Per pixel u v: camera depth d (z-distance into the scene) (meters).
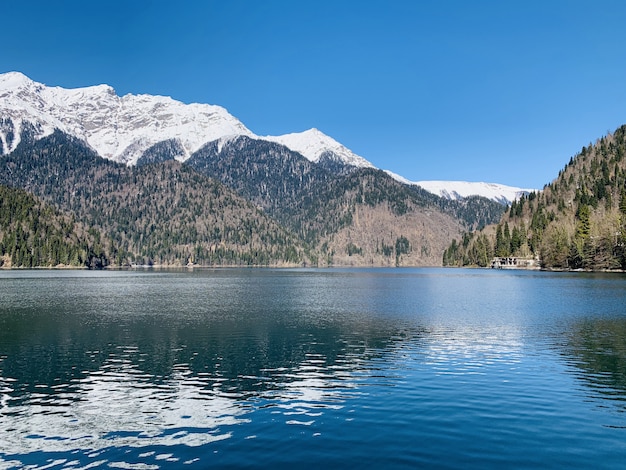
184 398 29.98
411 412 26.72
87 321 64.56
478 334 52.84
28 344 48.16
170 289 129.88
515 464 20.16
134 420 26.12
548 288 118.69
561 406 27.67
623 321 61.75
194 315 71.06
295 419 25.84
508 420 25.31
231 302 92.12
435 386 32.12
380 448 21.80
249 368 37.78
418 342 48.41
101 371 37.12
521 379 33.78
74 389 32.22
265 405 28.41
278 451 21.64
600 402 28.44
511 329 56.00
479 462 20.33
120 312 74.75
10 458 21.55
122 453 21.86
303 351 44.31
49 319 66.38
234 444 22.56
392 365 38.41
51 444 23.03
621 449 21.67
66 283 153.12
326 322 63.22
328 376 35.06
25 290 120.94
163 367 38.25
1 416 26.97
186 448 22.23
